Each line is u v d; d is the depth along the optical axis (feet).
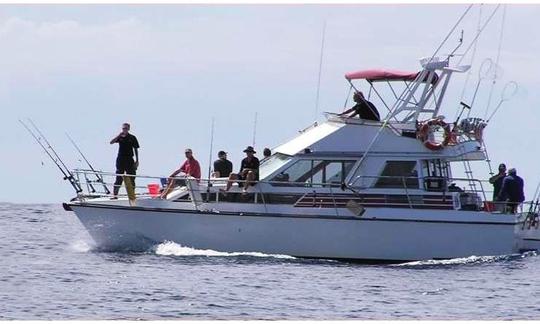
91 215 315.99
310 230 312.50
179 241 315.17
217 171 328.90
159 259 308.40
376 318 239.91
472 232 314.55
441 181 317.01
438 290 275.80
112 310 241.55
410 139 318.04
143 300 252.62
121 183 328.29
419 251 313.53
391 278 289.74
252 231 312.71
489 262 314.96
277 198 315.37
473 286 281.74
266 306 249.34
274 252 313.12
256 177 314.96
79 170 326.44
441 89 325.42
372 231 312.91
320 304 253.44
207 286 270.26
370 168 316.81
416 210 313.53
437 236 313.94
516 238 320.91
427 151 318.24
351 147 317.63
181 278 279.90
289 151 320.91
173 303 250.16
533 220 328.90
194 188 315.58
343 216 312.29
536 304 260.83
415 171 317.42
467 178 322.55
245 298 257.34
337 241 312.71
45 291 262.26
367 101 323.57
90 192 328.08
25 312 238.48
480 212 314.35
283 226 312.50
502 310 253.24
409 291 273.54
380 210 312.91
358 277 289.53
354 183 316.19
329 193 314.96
